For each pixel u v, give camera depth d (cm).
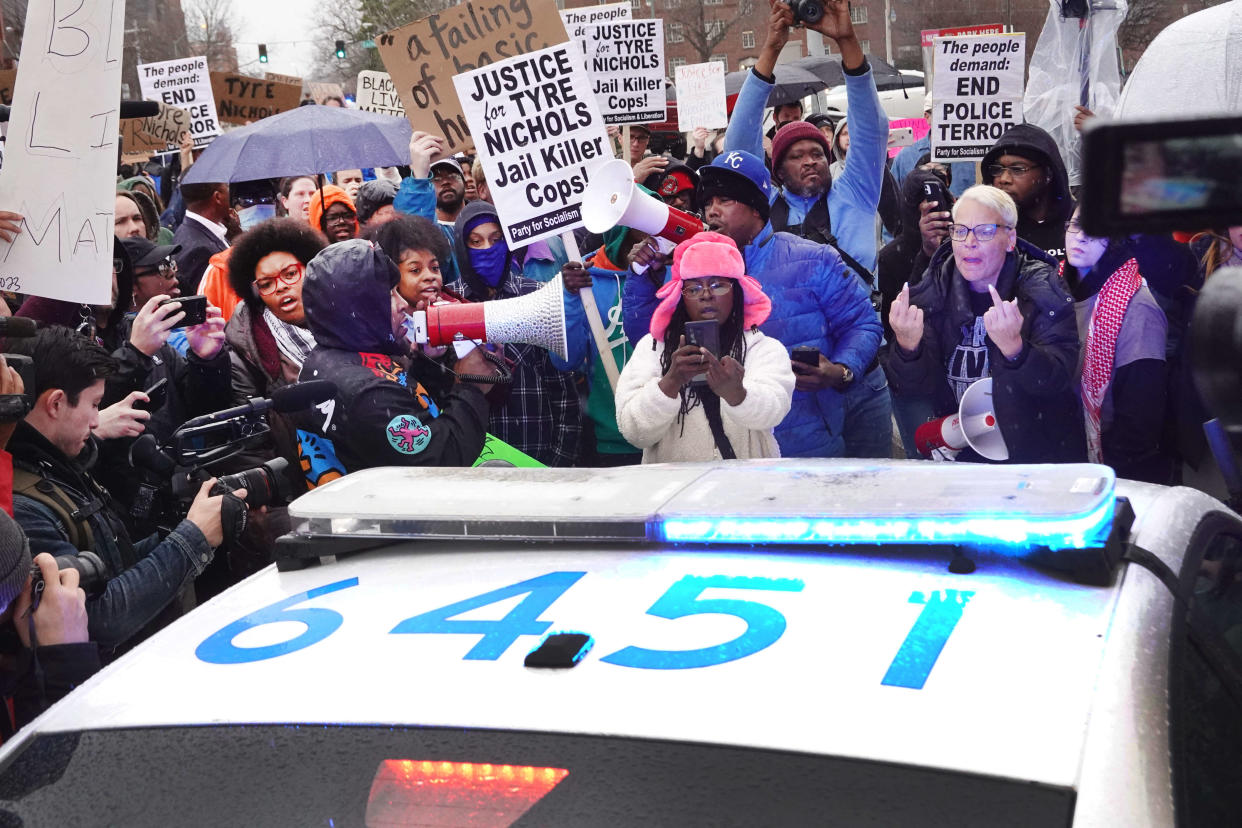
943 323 451
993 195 421
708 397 377
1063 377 417
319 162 799
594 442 502
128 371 404
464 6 569
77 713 156
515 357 457
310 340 491
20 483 286
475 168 802
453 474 213
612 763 130
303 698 149
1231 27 445
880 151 577
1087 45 755
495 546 187
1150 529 173
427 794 131
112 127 359
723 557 169
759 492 180
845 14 551
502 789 130
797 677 137
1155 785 120
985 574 157
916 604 150
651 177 607
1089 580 152
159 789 140
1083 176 79
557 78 481
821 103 1580
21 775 148
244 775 139
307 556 194
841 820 119
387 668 152
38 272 368
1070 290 457
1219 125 77
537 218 489
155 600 279
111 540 303
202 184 738
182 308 413
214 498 294
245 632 169
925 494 168
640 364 382
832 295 458
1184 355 411
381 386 343
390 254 451
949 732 125
